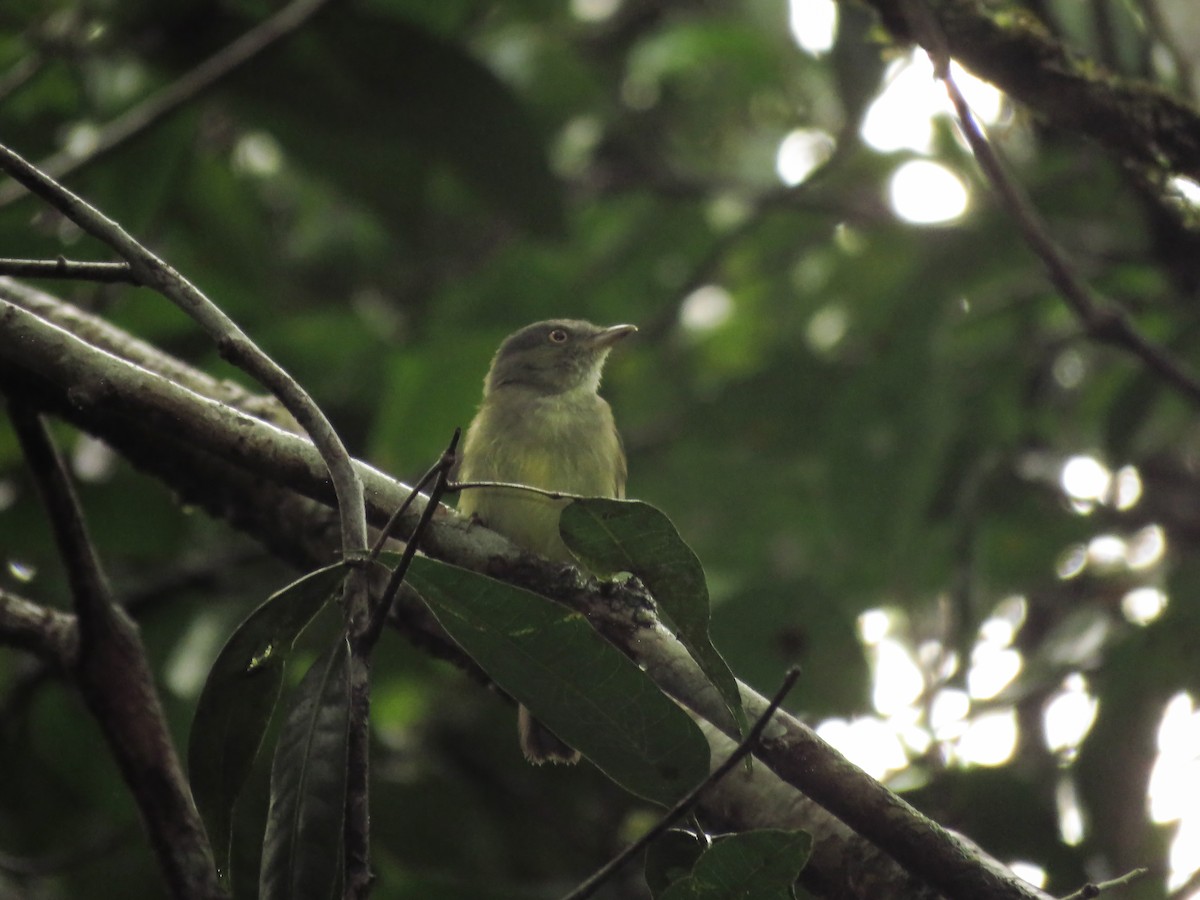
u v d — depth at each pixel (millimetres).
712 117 16562
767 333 15625
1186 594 10219
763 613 10180
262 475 5832
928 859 5594
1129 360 13664
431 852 11398
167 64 10305
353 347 12016
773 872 4992
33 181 5121
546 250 13969
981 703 10312
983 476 12367
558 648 5016
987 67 8117
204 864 7914
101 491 10844
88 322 8422
